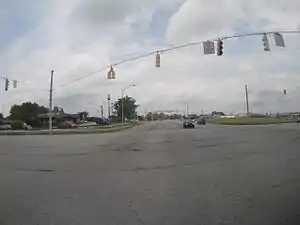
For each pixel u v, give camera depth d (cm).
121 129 6194
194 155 1814
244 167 1377
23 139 3656
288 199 834
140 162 1565
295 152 1903
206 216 696
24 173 1292
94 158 1744
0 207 787
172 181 1093
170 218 686
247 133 3844
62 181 1116
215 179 1119
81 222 667
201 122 9044
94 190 968
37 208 775
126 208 767
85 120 12181
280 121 8981
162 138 3272
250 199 838
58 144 2772
